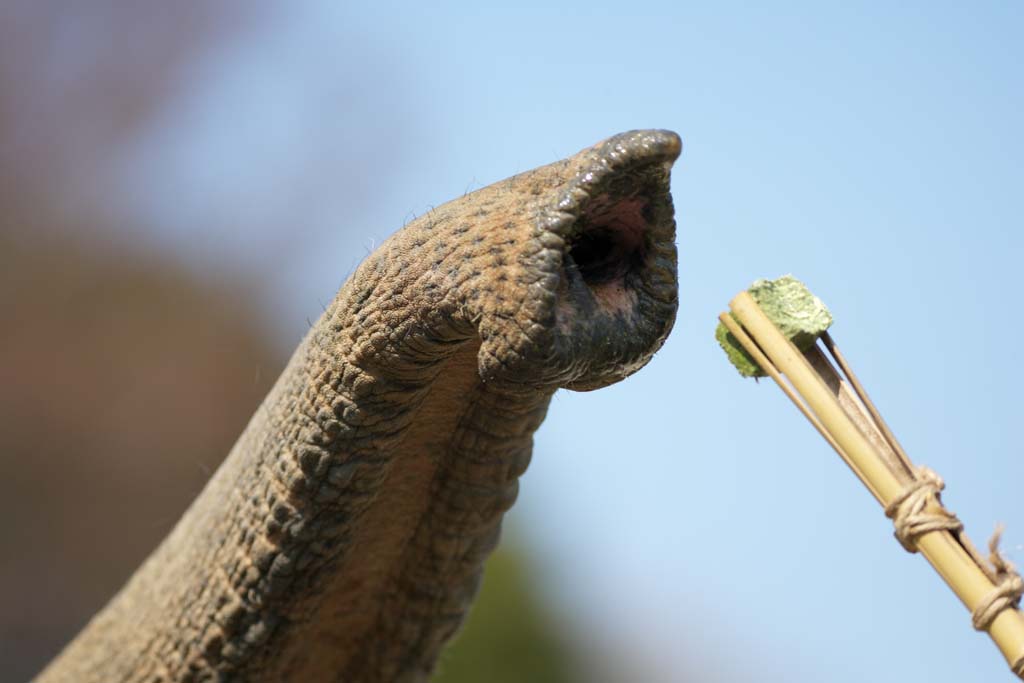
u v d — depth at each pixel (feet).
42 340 35.53
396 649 11.92
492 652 27.17
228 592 11.71
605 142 11.12
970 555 11.50
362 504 11.57
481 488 11.64
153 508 35.24
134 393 36.01
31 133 36.45
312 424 11.48
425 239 11.27
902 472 11.59
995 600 11.44
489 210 11.21
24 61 36.47
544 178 11.18
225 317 37.14
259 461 11.61
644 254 11.22
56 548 34.32
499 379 11.17
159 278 36.94
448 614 11.87
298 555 11.61
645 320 11.20
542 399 11.55
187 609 11.80
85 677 12.09
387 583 11.87
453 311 11.23
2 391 34.65
